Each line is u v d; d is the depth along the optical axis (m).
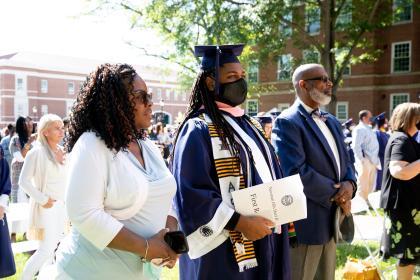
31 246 5.45
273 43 18.34
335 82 19.73
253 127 2.67
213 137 2.41
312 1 19.48
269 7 16.83
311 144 3.19
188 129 2.46
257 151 2.49
